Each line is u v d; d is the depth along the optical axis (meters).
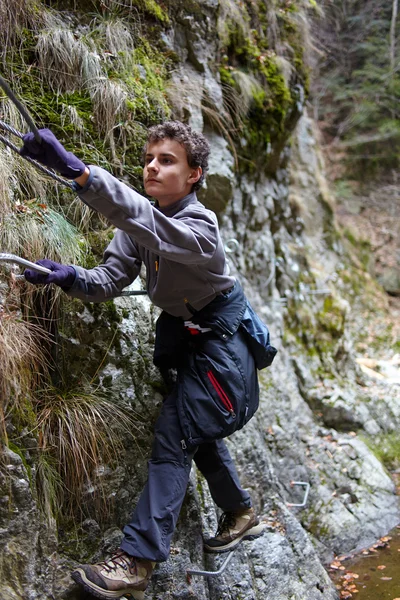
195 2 3.71
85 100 2.91
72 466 2.27
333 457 4.14
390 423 4.77
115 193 1.78
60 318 2.44
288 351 4.68
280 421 4.00
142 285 2.86
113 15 3.23
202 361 2.21
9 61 2.75
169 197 2.17
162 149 2.12
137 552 2.02
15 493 2.07
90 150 2.85
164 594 2.36
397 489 4.23
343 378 5.00
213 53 3.92
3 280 2.25
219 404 2.16
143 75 3.24
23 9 2.83
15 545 2.05
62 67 2.87
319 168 7.55
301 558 3.18
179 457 2.17
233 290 2.31
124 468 2.43
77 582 2.01
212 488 2.46
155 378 2.67
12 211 2.41
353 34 7.70
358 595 3.22
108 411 2.42
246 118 4.29
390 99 8.49
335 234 7.09
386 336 6.48
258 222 4.70
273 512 3.34
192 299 2.22
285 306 4.90
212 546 2.48
